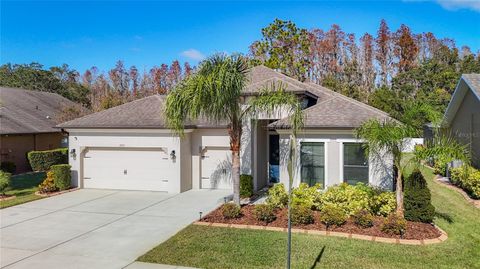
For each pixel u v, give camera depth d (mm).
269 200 13891
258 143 18844
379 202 12703
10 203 16219
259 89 15805
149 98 22234
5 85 58062
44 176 24453
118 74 72938
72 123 19781
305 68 48938
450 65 48688
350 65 65250
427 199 11688
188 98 12805
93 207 15484
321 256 9375
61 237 11461
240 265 8914
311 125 15227
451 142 12398
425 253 9531
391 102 37781
